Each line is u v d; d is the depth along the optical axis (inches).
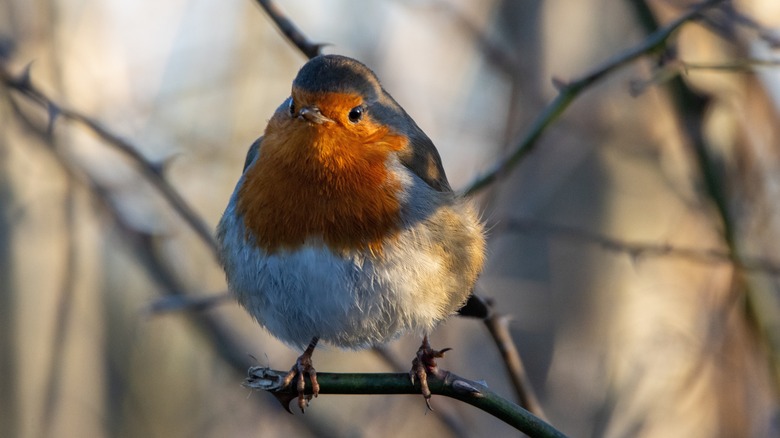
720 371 473.4
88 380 517.7
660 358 472.1
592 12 533.0
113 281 553.3
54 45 479.5
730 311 444.5
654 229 513.7
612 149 519.5
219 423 540.4
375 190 310.7
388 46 577.6
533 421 268.7
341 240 309.3
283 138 310.0
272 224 311.3
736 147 470.0
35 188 497.4
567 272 510.6
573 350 496.1
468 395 271.7
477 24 543.5
